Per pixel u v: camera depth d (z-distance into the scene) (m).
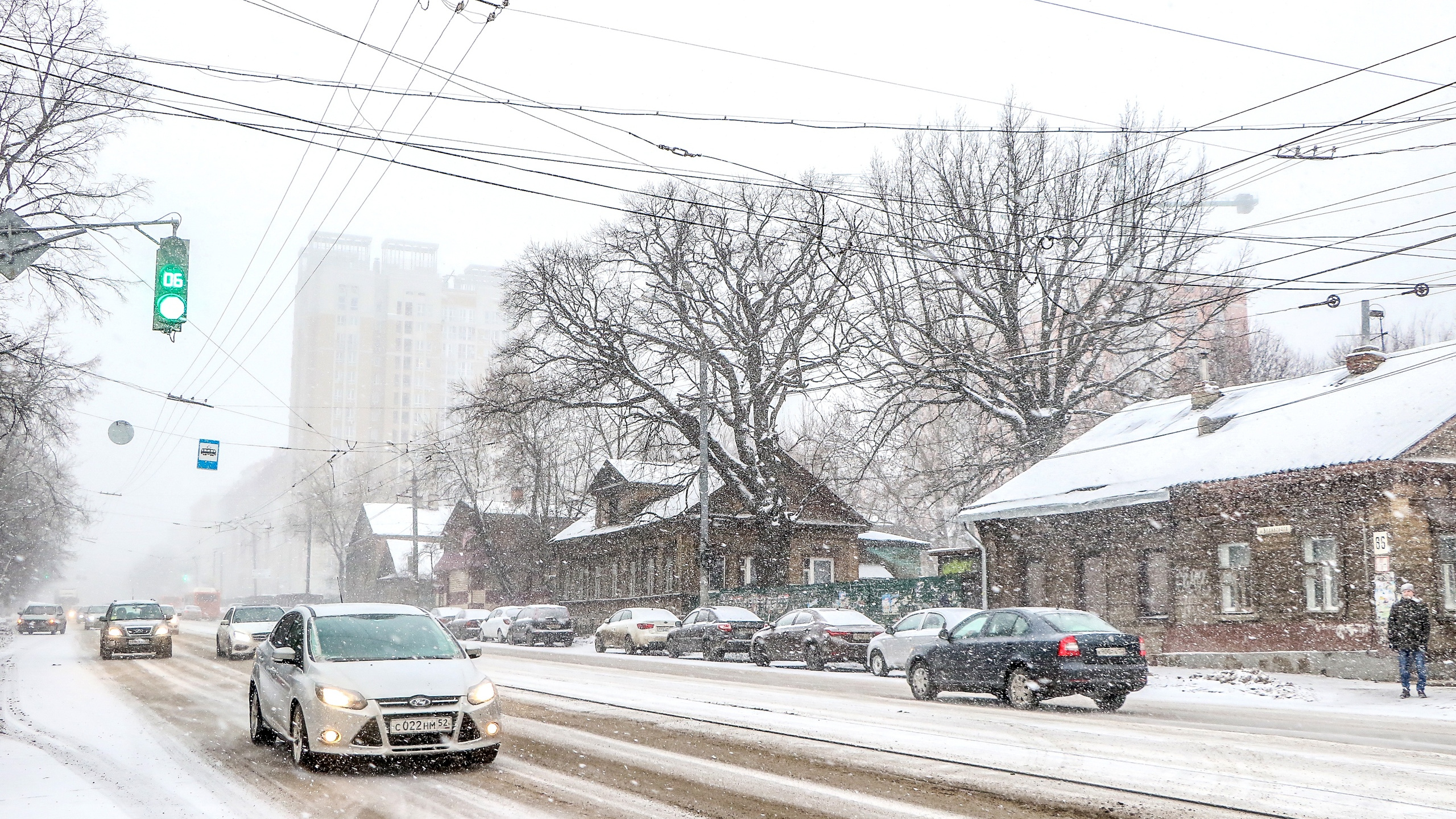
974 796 8.73
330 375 193.00
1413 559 21.28
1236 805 8.25
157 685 20.41
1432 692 18.94
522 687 19.88
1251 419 27.89
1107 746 11.50
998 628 17.23
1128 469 28.84
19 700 17.58
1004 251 36.09
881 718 14.42
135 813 8.28
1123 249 35.72
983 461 46.84
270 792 9.12
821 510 50.78
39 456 52.72
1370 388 25.41
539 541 58.53
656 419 41.59
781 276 41.75
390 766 10.39
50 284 27.30
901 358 38.84
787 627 28.86
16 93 23.72
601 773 10.00
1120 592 28.42
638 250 41.97
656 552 52.69
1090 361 39.84
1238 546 25.30
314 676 10.26
